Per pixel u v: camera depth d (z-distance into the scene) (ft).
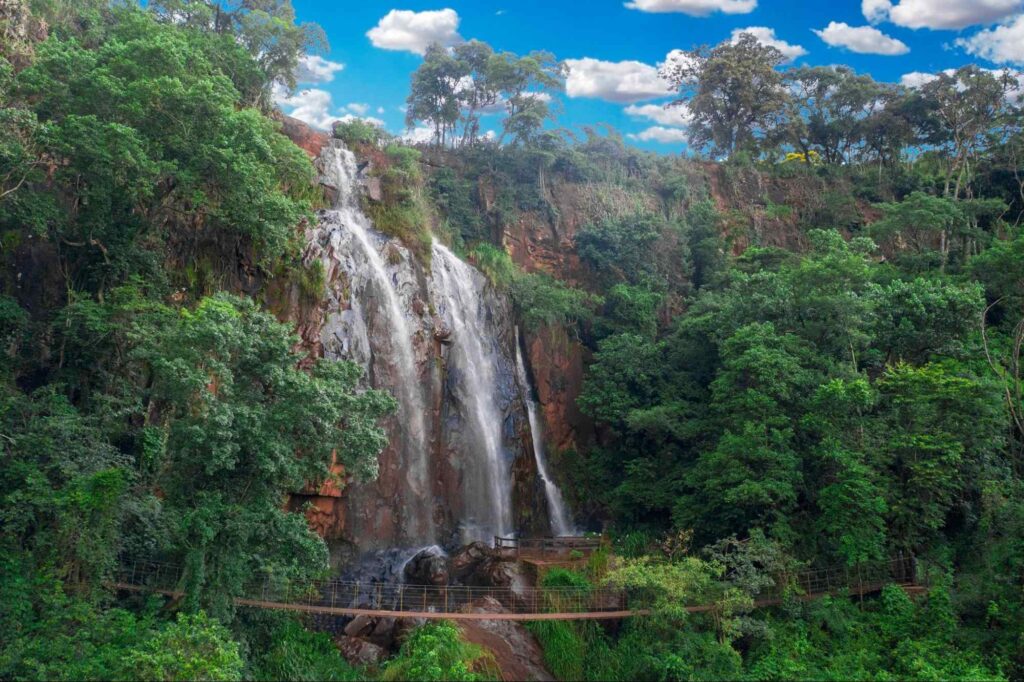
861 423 106.22
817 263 119.03
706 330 128.26
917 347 118.01
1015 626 89.71
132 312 83.51
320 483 99.35
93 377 83.76
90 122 79.56
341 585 98.63
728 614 90.48
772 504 103.14
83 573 70.08
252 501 77.92
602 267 154.81
